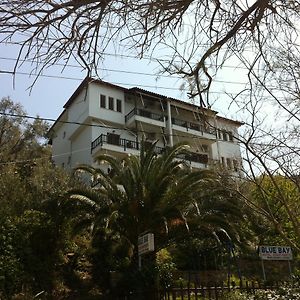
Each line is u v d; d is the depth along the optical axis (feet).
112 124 97.55
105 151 94.32
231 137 18.42
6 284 49.70
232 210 56.24
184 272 62.23
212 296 43.98
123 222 57.57
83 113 97.71
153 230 57.41
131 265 55.77
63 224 59.67
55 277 56.44
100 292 55.72
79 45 11.06
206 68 13.62
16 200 63.87
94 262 59.67
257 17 12.70
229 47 13.79
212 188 54.39
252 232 57.57
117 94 99.91
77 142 109.19
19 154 92.94
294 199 20.98
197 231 58.59
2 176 66.85
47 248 58.90
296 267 65.82
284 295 33.30
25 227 58.08
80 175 79.41
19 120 95.81
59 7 9.95
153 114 89.45
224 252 66.74
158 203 55.98
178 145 58.18
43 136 99.96
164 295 44.45
